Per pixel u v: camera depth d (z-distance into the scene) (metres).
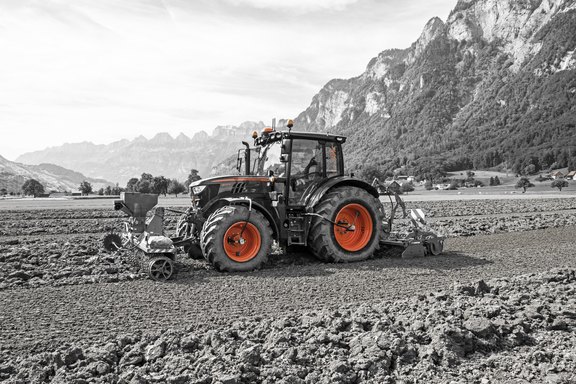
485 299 6.11
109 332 5.38
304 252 10.24
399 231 11.70
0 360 4.68
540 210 26.53
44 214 25.06
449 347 4.69
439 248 10.22
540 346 4.87
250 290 7.18
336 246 9.25
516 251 10.58
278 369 4.23
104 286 7.46
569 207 29.14
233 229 8.57
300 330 5.21
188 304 6.45
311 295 6.88
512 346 4.89
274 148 9.53
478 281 6.73
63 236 14.42
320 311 6.02
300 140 9.52
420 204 34.78
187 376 4.12
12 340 5.16
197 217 9.03
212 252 8.31
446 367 4.43
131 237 8.77
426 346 4.72
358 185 9.87
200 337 5.09
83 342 5.07
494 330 5.08
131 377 4.19
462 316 5.49
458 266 8.90
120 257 9.42
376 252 10.15
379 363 4.38
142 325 5.60
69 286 7.47
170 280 7.86
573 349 4.74
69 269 8.43
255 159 10.05
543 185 130.88
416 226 10.26
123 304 6.46
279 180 9.23
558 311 5.68
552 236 13.30
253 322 5.55
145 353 4.74
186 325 5.58
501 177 179.50
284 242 9.25
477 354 4.73
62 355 4.62
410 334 4.92
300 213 9.34
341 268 8.78
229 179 9.19
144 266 8.17
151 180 100.75
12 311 6.16
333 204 9.20
